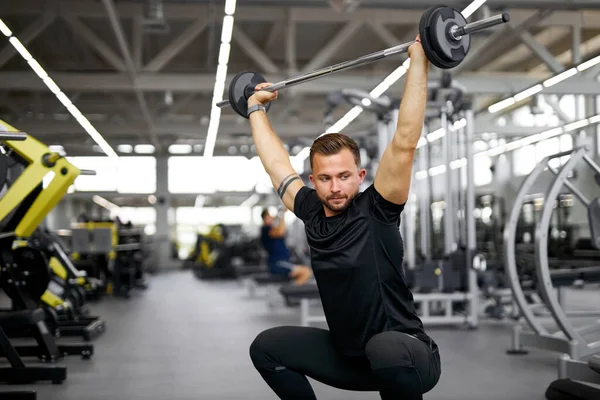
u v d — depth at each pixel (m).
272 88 1.91
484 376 3.56
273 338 1.79
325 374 1.77
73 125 12.59
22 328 3.97
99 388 3.41
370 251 1.59
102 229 8.69
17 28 9.42
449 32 1.47
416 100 1.51
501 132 12.31
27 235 3.91
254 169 19.23
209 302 8.33
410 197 5.98
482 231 12.32
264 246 7.88
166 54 8.55
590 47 10.52
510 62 11.35
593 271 4.92
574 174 10.33
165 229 18.62
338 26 9.52
